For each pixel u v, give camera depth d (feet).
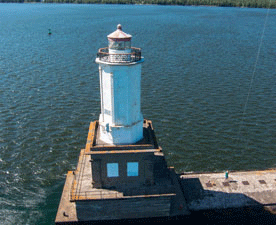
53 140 121.39
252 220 82.89
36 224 83.87
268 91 168.66
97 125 86.63
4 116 137.39
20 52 246.27
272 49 264.52
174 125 133.08
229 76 192.54
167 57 235.20
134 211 79.41
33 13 640.58
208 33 356.79
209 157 113.09
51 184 99.04
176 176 95.55
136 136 77.41
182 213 81.25
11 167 106.11
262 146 119.44
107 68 69.67
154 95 162.20
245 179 95.09
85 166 88.58
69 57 232.73
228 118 139.23
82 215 78.28
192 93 165.58
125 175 78.07
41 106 148.15
